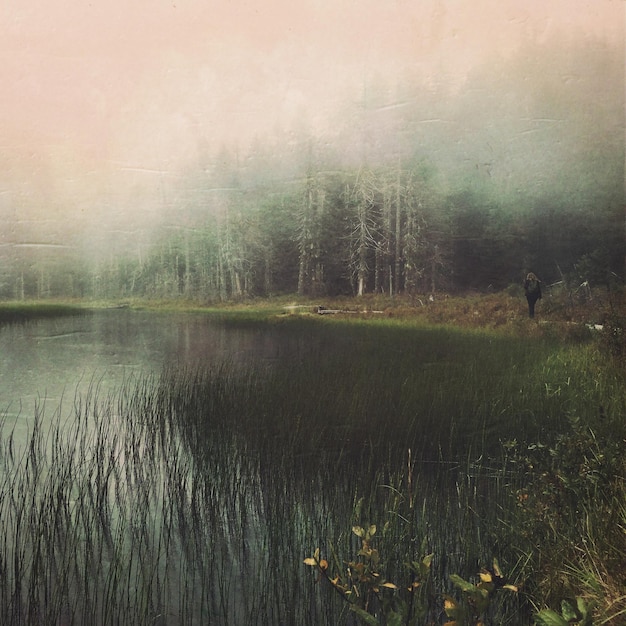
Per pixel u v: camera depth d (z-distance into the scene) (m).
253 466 2.38
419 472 2.39
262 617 2.10
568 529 2.15
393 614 1.77
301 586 2.13
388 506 2.30
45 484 2.35
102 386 2.45
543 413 2.44
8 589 2.14
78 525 2.28
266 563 2.20
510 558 2.14
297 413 2.42
